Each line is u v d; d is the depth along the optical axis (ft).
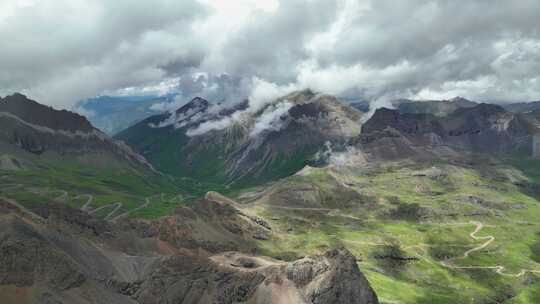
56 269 631.15
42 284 605.73
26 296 583.58
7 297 575.38
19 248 623.77
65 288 622.13
